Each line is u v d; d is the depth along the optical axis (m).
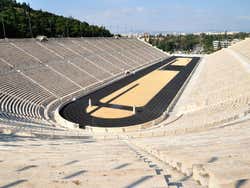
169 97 42.66
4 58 45.03
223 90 37.81
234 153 7.68
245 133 13.27
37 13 95.06
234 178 4.28
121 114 34.75
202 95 40.19
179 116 32.81
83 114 34.56
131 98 42.06
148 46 105.00
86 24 103.88
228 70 51.72
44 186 4.24
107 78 55.75
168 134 20.03
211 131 16.70
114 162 7.07
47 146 12.72
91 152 10.27
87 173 5.08
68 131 25.77
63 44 65.38
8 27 64.12
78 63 57.75
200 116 28.42
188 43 162.50
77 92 44.03
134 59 78.19
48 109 35.44
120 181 4.37
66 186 4.22
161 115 34.38
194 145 10.48
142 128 29.20
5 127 20.88
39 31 75.44
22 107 32.69
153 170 5.11
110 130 28.41
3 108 29.73
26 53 51.16
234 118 20.83
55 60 54.16
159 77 59.28
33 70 45.66
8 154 9.53
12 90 36.28
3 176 4.98
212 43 161.50
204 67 70.75
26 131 20.69
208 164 5.53
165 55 100.06
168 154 8.32
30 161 7.62
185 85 51.53
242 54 65.44
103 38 87.62
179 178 4.92
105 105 38.31
